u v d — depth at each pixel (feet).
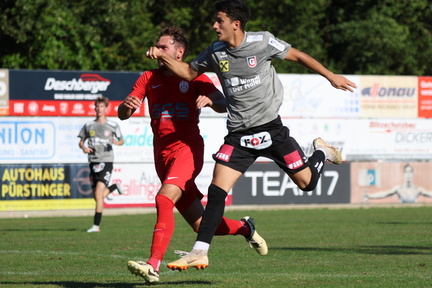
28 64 190.80
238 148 47.09
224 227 50.21
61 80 138.62
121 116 49.60
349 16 242.78
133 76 142.51
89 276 54.60
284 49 46.11
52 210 137.69
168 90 48.47
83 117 139.95
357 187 156.46
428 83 160.15
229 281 51.24
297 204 152.76
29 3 182.50
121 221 120.88
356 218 123.24
